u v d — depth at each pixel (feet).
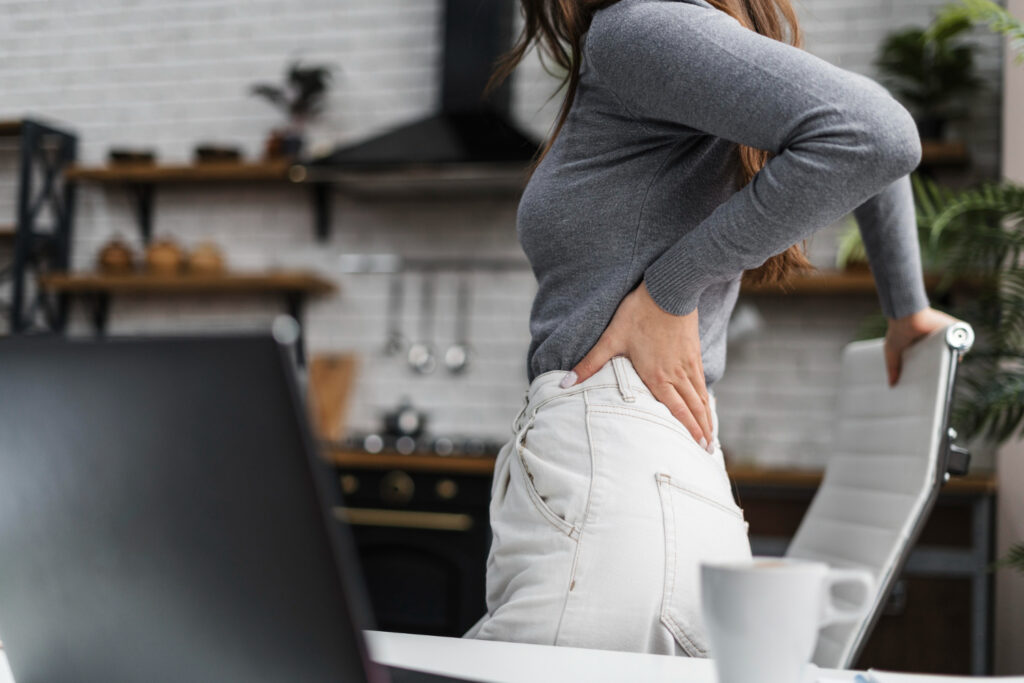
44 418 1.64
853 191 2.72
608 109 3.33
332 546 1.42
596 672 2.21
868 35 12.11
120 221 14.15
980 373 7.84
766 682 1.70
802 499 9.70
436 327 13.25
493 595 3.21
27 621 1.80
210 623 1.56
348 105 13.64
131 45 14.40
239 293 13.76
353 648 1.46
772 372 12.07
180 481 1.51
